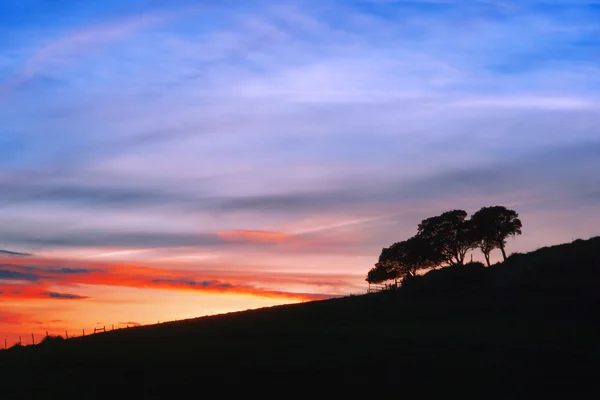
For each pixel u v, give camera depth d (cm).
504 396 2927
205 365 3569
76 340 4981
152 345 4278
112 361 3772
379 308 5594
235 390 3184
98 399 3169
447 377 3192
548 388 2991
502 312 4950
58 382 3459
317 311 5841
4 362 4116
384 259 8625
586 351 3497
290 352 3809
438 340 3925
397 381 3181
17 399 3234
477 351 3584
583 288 5188
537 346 3644
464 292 5784
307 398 3066
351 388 3144
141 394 3198
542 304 4956
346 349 3794
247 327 5128
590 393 2914
